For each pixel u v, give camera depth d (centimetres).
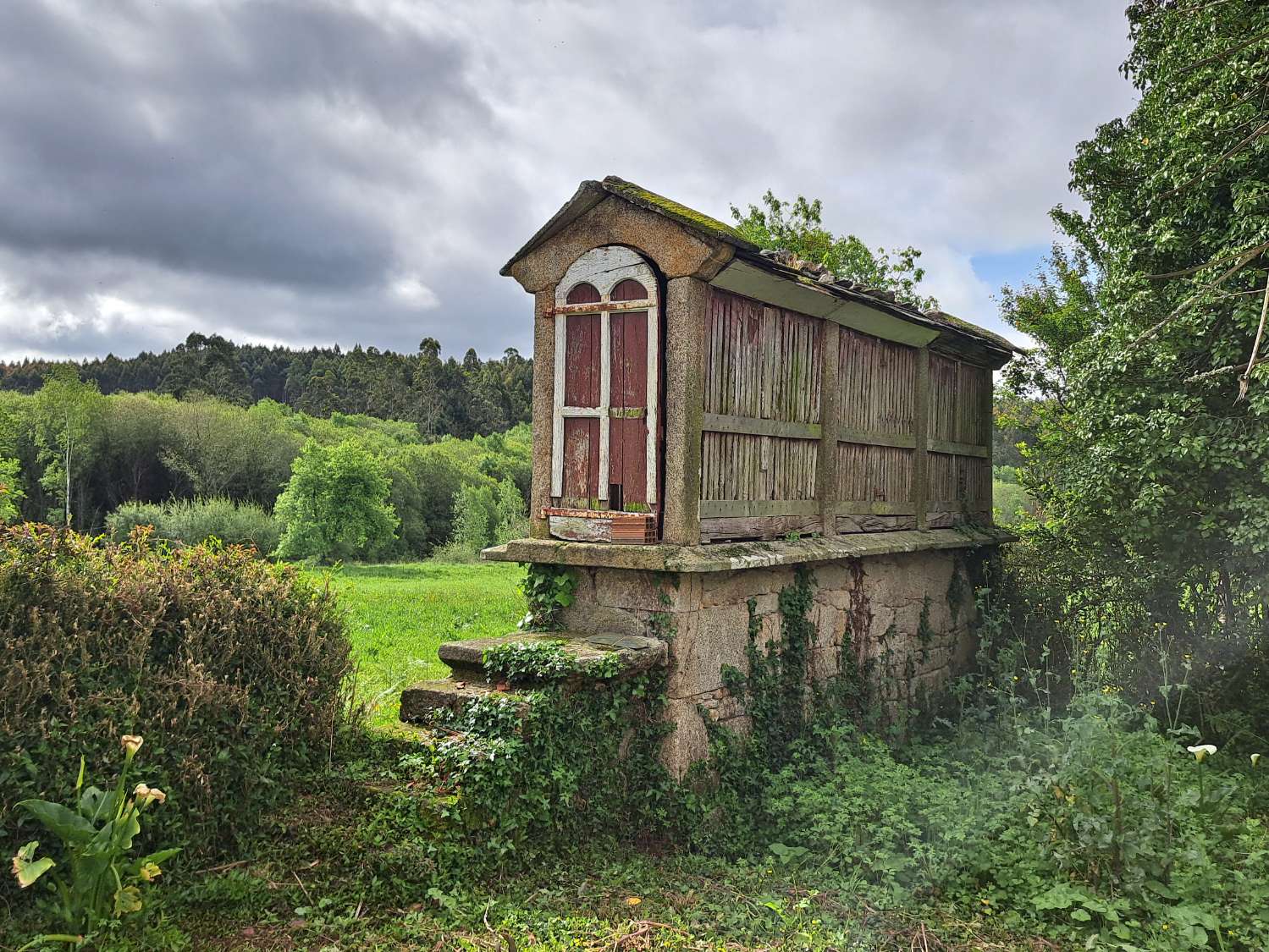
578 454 682
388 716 659
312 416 7181
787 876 552
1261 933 469
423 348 9819
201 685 446
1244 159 811
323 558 3859
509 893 480
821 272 754
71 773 390
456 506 4956
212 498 4259
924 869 549
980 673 1089
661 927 455
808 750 718
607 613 661
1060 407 1538
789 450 775
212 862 447
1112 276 998
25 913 363
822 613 799
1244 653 982
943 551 1046
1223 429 823
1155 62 984
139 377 8025
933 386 1045
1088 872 530
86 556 465
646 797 612
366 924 423
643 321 652
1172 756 704
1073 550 1128
